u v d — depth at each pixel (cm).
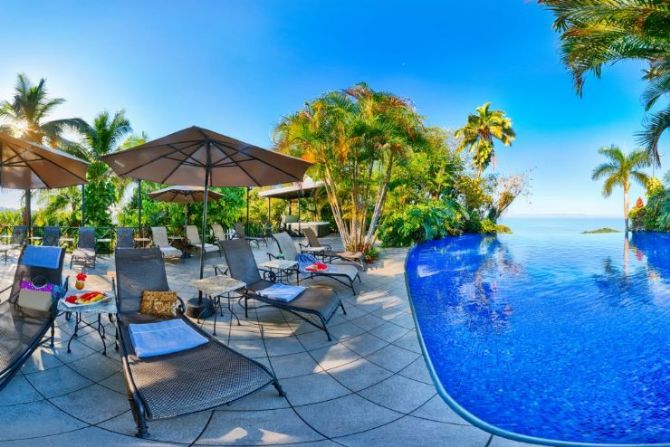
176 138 416
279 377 309
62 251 374
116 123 1465
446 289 726
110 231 1202
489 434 243
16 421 232
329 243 1505
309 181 1536
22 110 1483
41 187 576
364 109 915
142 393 222
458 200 2050
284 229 1905
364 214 1020
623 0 744
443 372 350
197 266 868
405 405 270
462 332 470
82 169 484
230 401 231
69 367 311
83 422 235
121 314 360
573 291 708
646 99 1018
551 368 364
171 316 366
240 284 447
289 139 937
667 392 318
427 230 1419
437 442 229
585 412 285
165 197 1032
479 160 2634
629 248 1400
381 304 548
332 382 302
